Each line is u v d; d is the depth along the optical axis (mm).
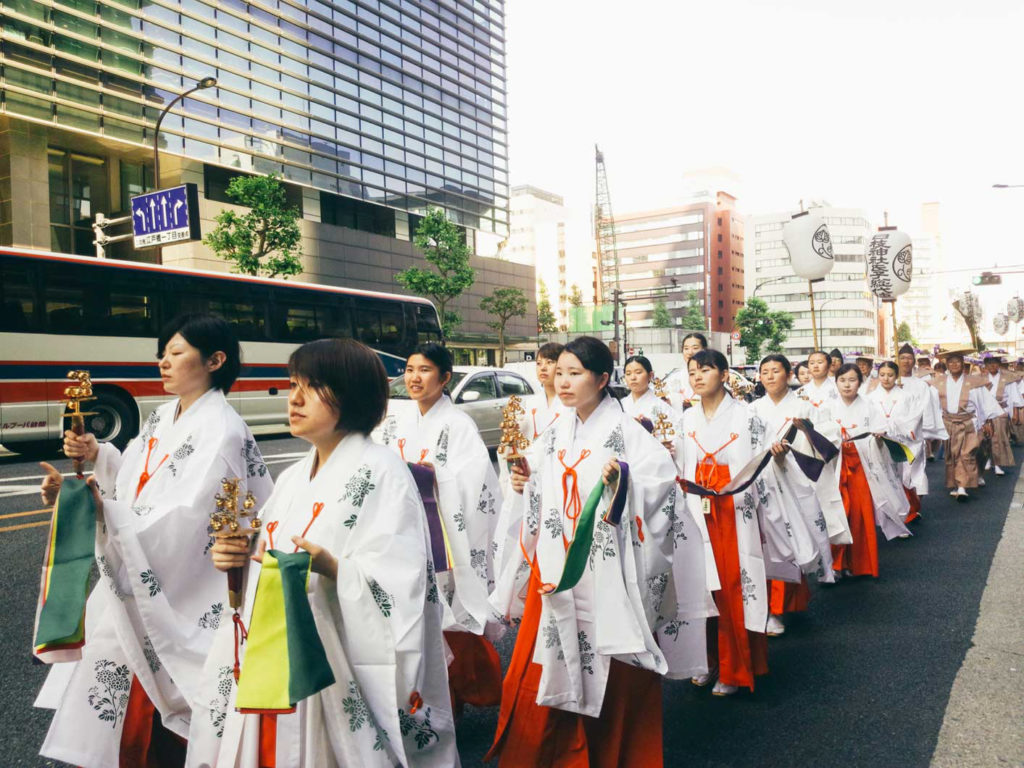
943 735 3193
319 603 1846
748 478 3729
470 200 44719
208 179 30859
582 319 68500
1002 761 2953
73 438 2508
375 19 38625
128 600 2334
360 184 37438
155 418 2709
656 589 2867
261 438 15188
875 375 9109
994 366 12531
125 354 12305
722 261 106562
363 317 16453
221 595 2504
